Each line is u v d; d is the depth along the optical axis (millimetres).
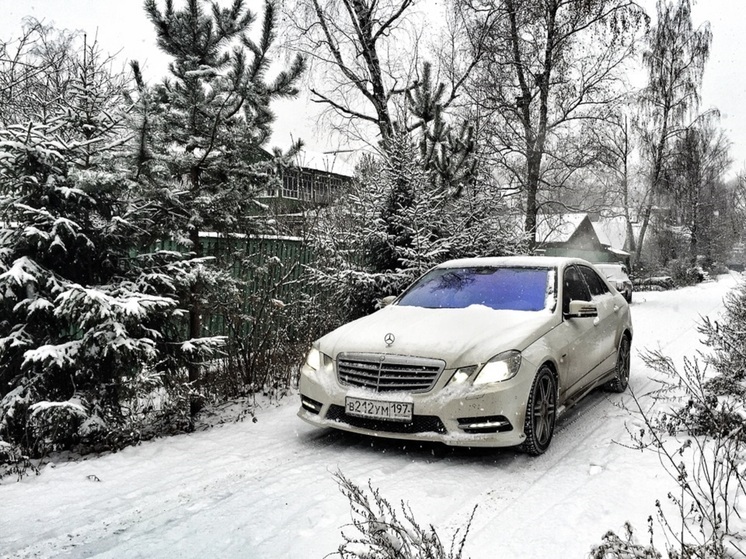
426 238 8672
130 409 5281
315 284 8898
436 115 10289
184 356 5336
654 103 34562
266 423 5711
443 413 4254
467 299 5645
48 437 4812
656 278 33812
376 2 17969
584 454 4559
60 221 4426
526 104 18859
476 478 4066
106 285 4840
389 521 3318
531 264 6004
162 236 5527
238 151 5855
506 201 12312
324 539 3137
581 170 19266
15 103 10453
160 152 5418
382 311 5684
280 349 7488
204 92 5551
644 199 36125
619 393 6703
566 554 2891
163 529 3332
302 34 17516
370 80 18031
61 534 3299
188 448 4922
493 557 2891
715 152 46688
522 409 4289
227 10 5609
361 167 11227
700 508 2990
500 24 18844
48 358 4477
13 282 4270
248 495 3814
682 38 35094
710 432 4430
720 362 5637
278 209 9273
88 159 4867
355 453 4699
